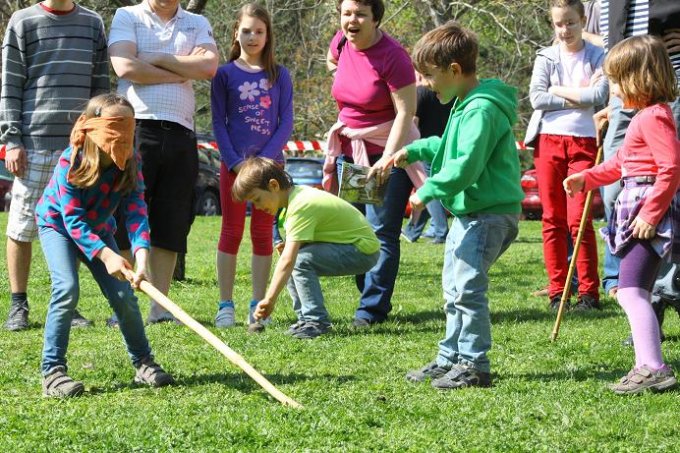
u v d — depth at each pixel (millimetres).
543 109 8578
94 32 7730
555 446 4367
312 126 31656
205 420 4723
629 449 4328
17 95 7586
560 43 8742
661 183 5250
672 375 5332
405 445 4375
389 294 7738
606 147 7453
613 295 8562
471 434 4543
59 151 7566
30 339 7043
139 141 7520
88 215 5520
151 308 7734
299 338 7059
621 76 5426
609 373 5809
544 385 5496
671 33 6848
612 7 7016
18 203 7543
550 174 8555
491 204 5430
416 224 16234
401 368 6051
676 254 5355
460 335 5559
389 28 26891
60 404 5160
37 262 12266
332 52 8141
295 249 6480
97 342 6863
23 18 7602
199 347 6695
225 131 7723
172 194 7645
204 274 11367
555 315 8062
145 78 7465
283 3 24438
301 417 4781
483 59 26719
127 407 5055
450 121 5449
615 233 5574
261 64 7871
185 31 7715
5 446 4359
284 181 6645
